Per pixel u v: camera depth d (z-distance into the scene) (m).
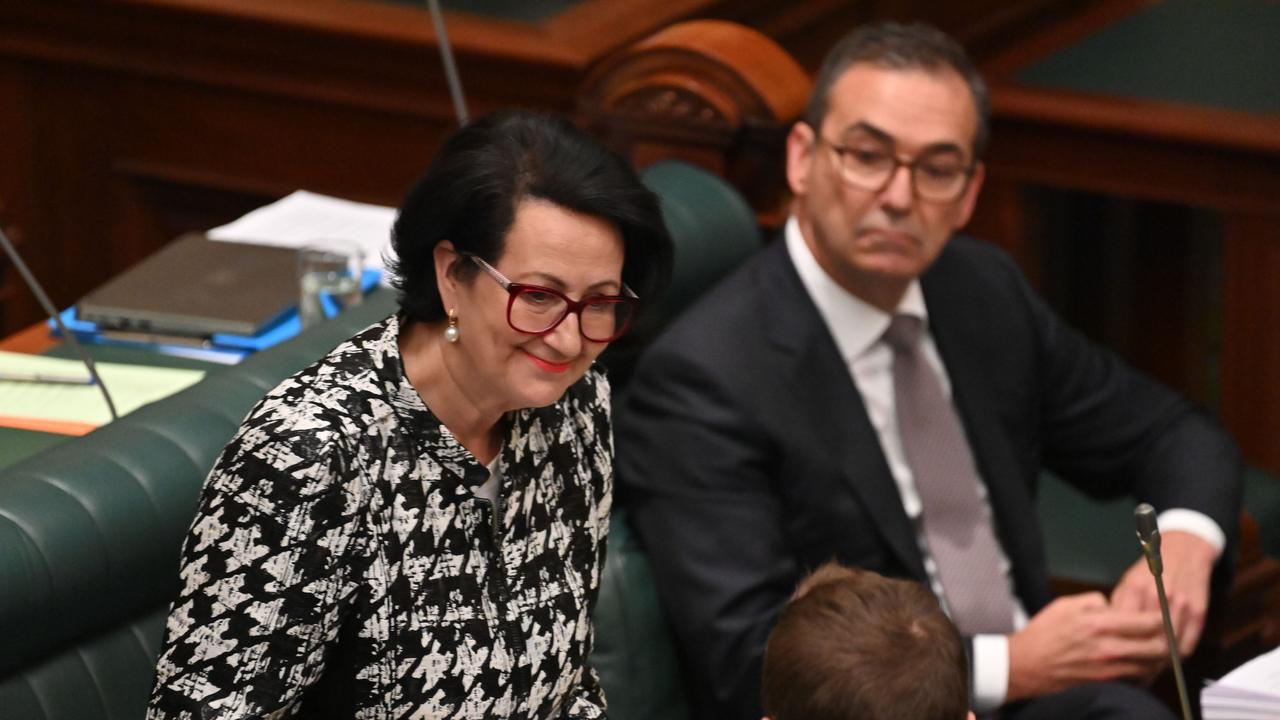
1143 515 6.46
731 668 8.86
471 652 6.20
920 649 6.08
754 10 15.50
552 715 6.67
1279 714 7.42
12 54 15.81
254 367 8.05
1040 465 11.24
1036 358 10.67
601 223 5.74
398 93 15.04
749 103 11.65
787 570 9.17
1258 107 15.52
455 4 15.16
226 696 5.70
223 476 5.71
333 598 5.87
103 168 16.09
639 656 8.98
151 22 15.29
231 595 5.68
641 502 9.29
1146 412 10.93
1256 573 11.66
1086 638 9.08
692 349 9.35
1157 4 18.81
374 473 5.93
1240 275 15.50
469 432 6.20
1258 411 15.68
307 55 15.09
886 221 9.35
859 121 9.32
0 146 16.11
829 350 9.59
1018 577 10.19
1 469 6.99
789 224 9.94
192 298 10.28
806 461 9.29
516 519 6.40
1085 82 16.41
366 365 6.04
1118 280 18.36
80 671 6.75
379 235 11.80
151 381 9.30
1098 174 15.89
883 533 9.41
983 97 9.63
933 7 17.41
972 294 10.45
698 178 11.05
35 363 9.41
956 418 10.26
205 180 15.89
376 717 6.14
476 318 5.86
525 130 5.80
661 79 11.75
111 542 6.77
